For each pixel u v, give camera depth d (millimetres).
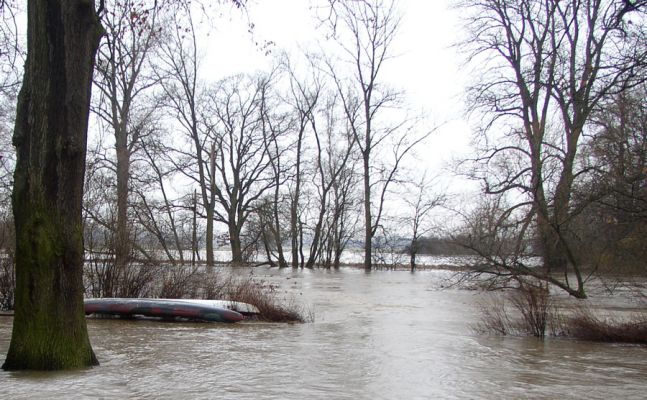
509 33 29312
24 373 6590
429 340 10852
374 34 43750
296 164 47438
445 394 6559
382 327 12727
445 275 30109
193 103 43625
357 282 28766
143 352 8742
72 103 6891
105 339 10047
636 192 14047
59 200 6844
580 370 8258
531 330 11805
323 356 8781
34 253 6762
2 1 9445
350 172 46969
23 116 6875
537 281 18078
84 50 7012
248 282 16828
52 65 6832
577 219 17141
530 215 19266
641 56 14281
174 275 15367
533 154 22672
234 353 8867
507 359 9016
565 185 17984
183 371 7344
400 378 7355
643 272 14820
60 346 6883
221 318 12922
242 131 46688
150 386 6418
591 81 16219
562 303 16453
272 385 6707
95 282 14758
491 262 18859
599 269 16578
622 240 14891
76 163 6949
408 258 48688
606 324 11578
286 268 45625
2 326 11211
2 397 5652
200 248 45094
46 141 6789
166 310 13047
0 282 13781
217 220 45625
